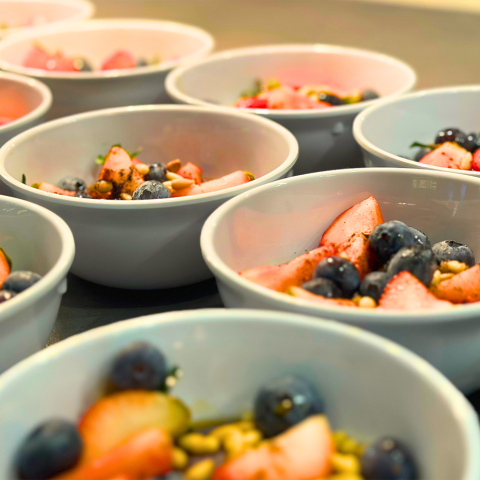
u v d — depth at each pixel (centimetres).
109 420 32
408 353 32
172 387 34
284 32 99
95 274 44
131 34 76
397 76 60
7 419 32
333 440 32
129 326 33
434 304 36
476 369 35
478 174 43
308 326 33
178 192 47
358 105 52
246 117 50
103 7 121
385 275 38
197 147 52
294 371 33
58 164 50
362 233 41
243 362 33
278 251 43
